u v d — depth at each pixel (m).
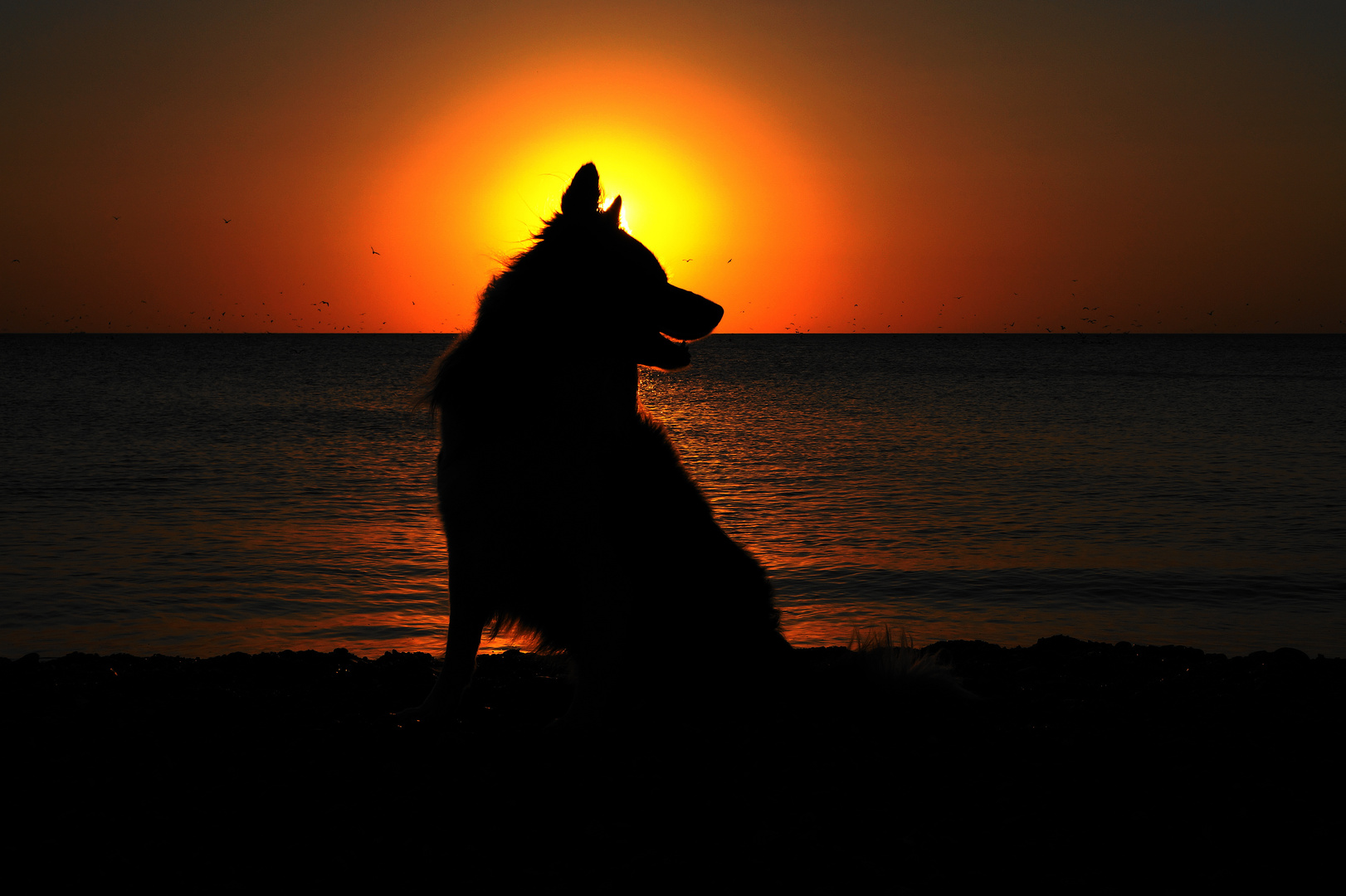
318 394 62.72
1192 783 3.21
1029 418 43.97
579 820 2.91
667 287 3.40
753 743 3.58
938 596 11.69
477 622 3.68
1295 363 127.38
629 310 3.33
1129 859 2.71
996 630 10.05
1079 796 3.14
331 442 32.44
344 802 2.96
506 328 3.33
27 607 10.64
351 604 10.91
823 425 40.59
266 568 12.86
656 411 49.59
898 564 13.50
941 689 4.16
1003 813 3.00
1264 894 2.52
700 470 25.66
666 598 3.63
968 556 14.09
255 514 17.67
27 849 2.63
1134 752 3.50
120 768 3.19
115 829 2.76
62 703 3.96
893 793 3.15
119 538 15.09
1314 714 3.96
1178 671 4.87
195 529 15.99
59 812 2.87
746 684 3.98
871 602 11.34
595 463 3.40
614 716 3.84
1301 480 23.33
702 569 3.67
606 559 3.45
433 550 14.23
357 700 4.20
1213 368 111.00
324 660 5.00
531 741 3.51
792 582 12.38
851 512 18.45
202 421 40.78
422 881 2.51
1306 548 14.66
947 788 3.20
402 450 30.12
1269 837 2.83
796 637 9.72
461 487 3.41
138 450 29.52
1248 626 10.25
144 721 3.67
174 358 135.50
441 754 3.38
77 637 9.44
